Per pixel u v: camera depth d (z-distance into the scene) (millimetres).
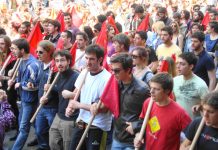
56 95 8578
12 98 10766
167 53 10828
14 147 9375
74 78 8055
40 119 8930
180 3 24750
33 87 9250
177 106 5977
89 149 7309
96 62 7270
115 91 6734
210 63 9172
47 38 12945
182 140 6215
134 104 6543
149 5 23969
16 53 9430
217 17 16016
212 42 12148
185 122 5848
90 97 7336
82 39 10469
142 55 7961
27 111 9359
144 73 7973
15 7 24562
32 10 23828
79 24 15891
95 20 20578
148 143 6141
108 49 11102
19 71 9555
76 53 10633
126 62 6445
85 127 7410
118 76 6527
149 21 16078
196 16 16750
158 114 6012
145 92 6484
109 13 16438
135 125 6379
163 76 5891
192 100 7625
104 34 10594
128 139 6656
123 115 6672
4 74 10703
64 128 7891
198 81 7613
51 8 23672
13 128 11312
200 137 5281
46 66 8953
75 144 7543
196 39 9172
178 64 7629
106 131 7363
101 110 7055
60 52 8062
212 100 4961
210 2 25031
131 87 6559
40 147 9203
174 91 7809
